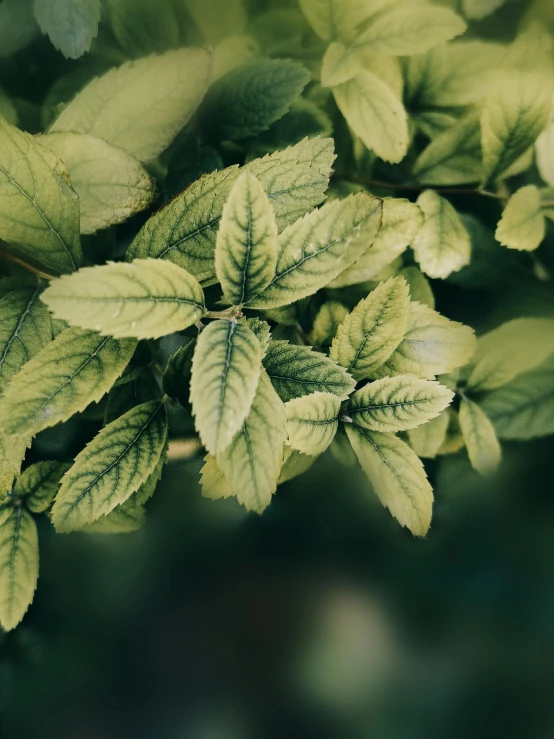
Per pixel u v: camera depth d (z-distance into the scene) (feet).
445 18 0.92
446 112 0.97
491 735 1.15
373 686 1.16
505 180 0.98
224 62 0.97
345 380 0.83
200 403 0.74
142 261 0.75
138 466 0.86
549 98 0.91
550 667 1.13
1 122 0.79
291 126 0.96
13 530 0.91
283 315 0.92
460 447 0.98
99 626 1.12
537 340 0.97
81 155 0.86
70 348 0.80
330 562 1.12
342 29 0.94
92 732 1.18
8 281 0.87
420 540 1.09
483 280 0.98
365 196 0.78
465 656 1.15
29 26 0.96
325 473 1.06
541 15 0.95
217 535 1.08
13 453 0.82
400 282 0.83
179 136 0.97
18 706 1.14
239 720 1.17
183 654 1.15
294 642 1.15
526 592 1.10
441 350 0.90
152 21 0.98
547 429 0.97
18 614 0.89
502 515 1.05
